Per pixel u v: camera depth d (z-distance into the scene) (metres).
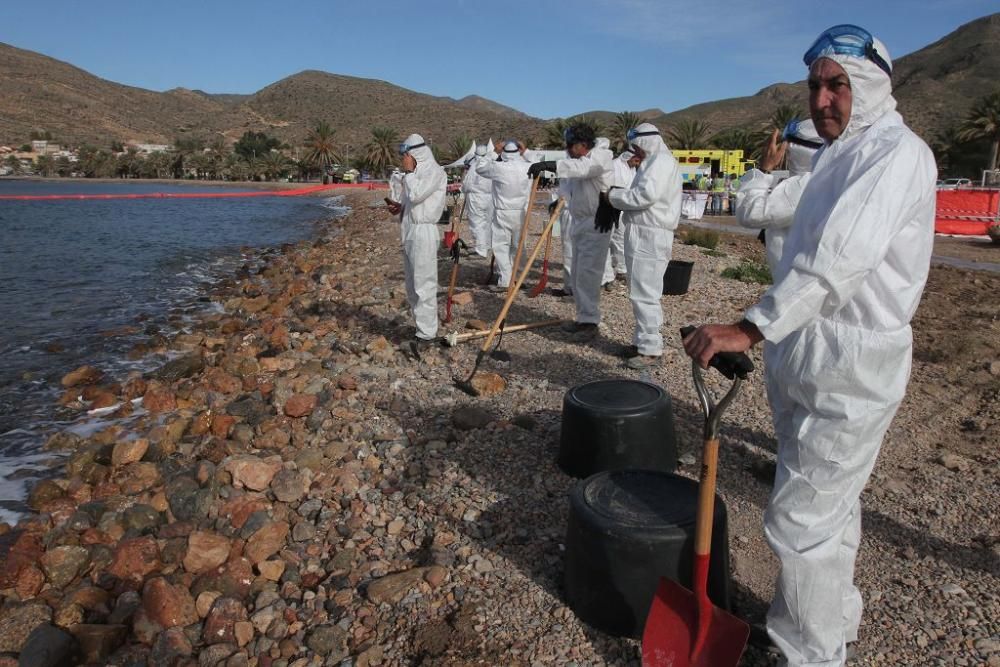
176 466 5.19
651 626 2.84
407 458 4.99
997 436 5.20
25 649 3.23
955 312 9.27
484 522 4.09
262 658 3.22
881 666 2.97
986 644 3.05
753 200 4.32
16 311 11.29
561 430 4.67
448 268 12.67
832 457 2.40
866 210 2.17
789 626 2.59
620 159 10.27
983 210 20.25
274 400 6.27
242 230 26.56
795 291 2.22
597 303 7.88
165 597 3.54
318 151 101.19
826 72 2.42
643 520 3.09
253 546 3.96
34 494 4.94
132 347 8.96
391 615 3.38
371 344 7.63
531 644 3.13
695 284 11.05
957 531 3.94
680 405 5.75
